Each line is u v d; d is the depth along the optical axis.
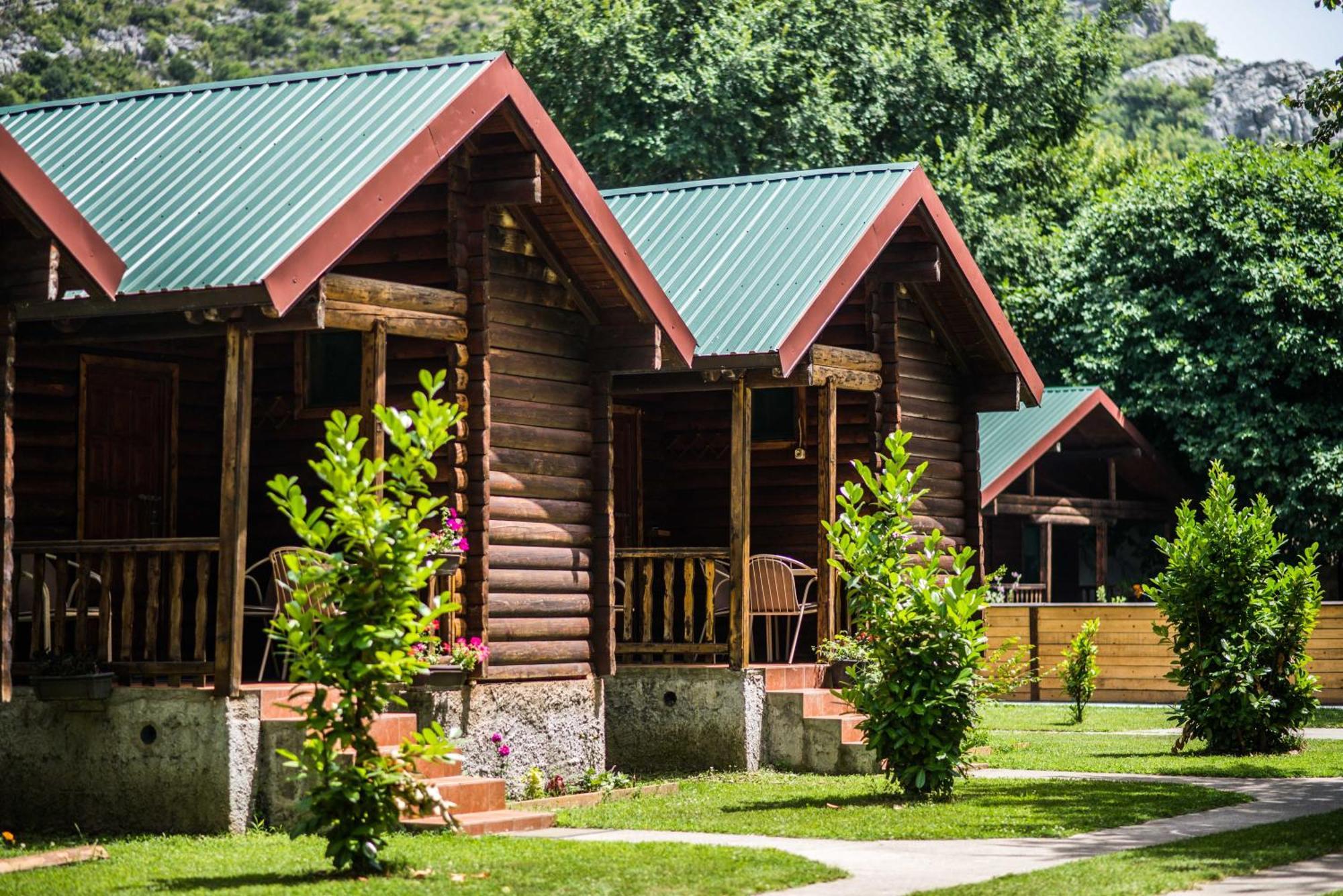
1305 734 19.97
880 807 12.98
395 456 9.70
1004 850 10.74
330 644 9.50
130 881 9.46
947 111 40.28
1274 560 32.56
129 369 15.11
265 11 116.69
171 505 15.28
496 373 14.45
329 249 11.91
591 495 15.61
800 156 35.44
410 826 11.64
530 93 13.88
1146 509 33.28
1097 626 22.27
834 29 38.66
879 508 18.44
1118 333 33.34
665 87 35.66
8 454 11.50
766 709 16.70
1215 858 10.12
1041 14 44.34
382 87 14.17
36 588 12.66
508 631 14.34
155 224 12.49
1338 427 31.44
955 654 13.38
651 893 8.99
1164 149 97.81
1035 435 29.66
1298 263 31.98
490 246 14.42
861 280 18.48
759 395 19.36
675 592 19.61
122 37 107.44
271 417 15.36
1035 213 43.19
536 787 14.25
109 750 12.17
